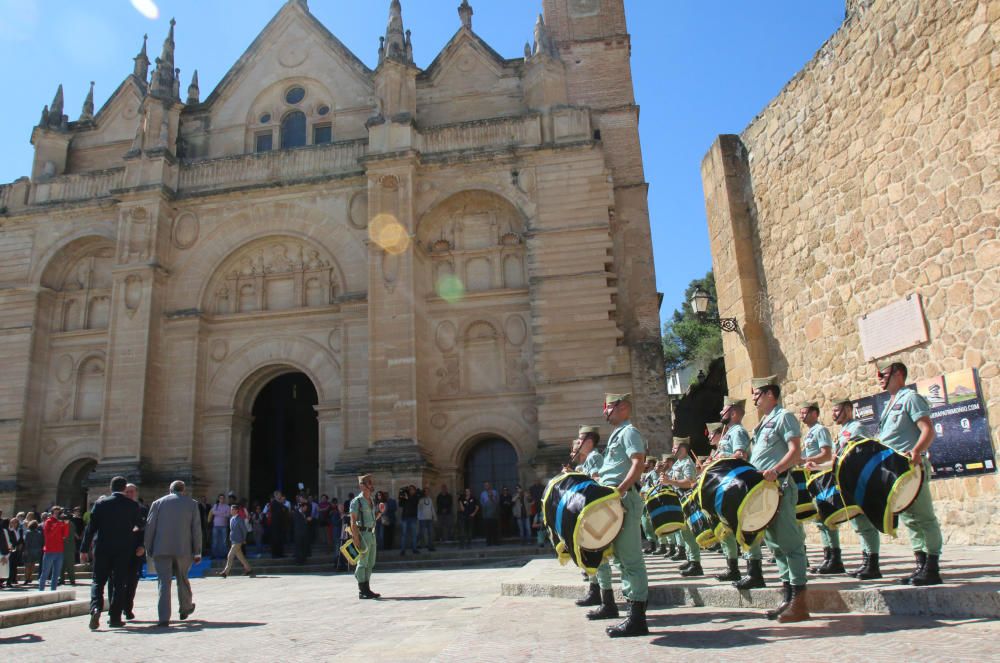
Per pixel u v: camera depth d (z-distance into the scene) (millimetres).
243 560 21281
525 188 28250
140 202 29922
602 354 26234
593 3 32938
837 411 8828
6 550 18344
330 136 32188
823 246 14516
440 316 28578
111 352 28406
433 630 7520
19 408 29578
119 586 10266
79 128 34656
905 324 12234
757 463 7348
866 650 4910
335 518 24281
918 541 6844
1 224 31766
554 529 6582
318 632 8516
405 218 27719
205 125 33094
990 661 4336
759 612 7070
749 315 17031
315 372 28812
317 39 33250
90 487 26688
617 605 8188
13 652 8133
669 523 10711
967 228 10953
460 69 32125
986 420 10641
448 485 27156
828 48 14328
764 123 16797
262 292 30062
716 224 18844
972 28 10781
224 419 28938
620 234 29531
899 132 12367
